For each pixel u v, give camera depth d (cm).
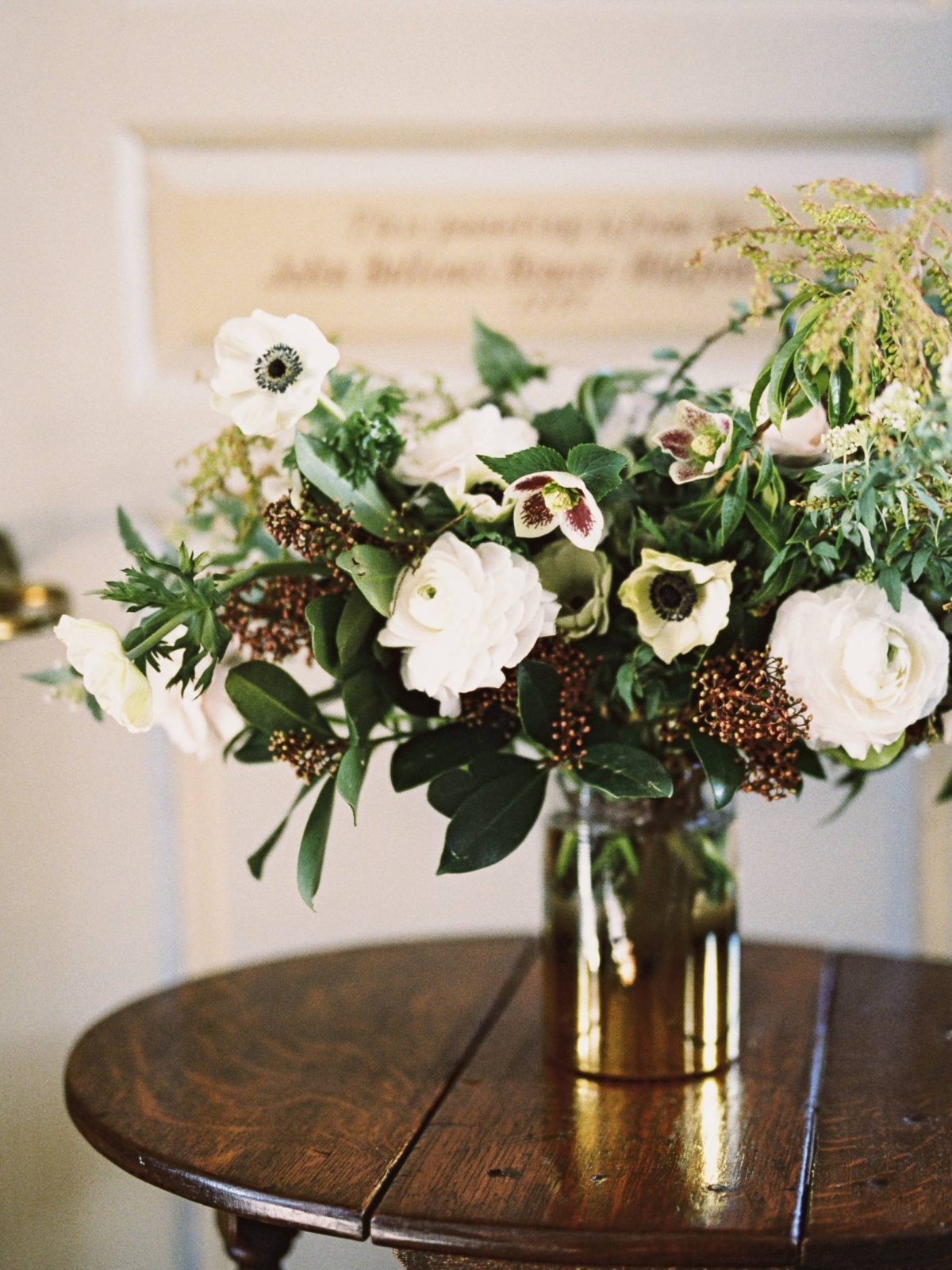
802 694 67
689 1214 63
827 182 64
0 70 123
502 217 127
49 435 126
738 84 126
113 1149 73
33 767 124
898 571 67
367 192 127
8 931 120
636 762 70
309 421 71
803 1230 62
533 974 101
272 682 72
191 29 124
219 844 131
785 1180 67
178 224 126
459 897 132
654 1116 75
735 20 126
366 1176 68
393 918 132
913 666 67
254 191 126
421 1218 63
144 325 127
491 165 127
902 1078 80
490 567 66
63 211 125
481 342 87
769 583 69
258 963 105
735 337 128
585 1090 79
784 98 126
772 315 79
